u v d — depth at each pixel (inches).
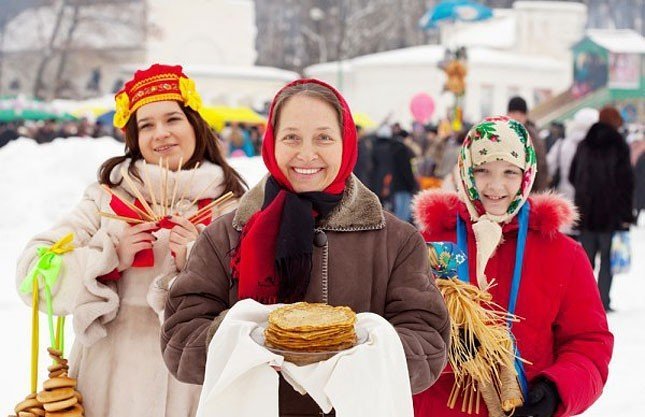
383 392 87.4
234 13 1770.4
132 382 134.8
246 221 104.2
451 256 126.0
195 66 1637.6
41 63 1870.1
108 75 1819.6
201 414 88.7
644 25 2984.7
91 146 631.8
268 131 102.1
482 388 123.8
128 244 131.4
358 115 948.0
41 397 130.5
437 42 2363.4
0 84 2030.0
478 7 1001.5
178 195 140.6
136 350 135.3
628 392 254.8
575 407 125.2
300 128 99.7
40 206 583.5
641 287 436.5
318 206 100.8
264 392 87.3
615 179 361.4
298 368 87.0
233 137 865.5
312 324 88.0
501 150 134.6
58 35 1909.4
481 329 122.3
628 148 364.8
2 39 2053.4
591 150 363.3
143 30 1749.5
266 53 2647.6
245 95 1626.5
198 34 1743.4
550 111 1540.4
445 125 791.1
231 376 86.6
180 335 98.7
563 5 1771.7
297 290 97.7
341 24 2213.3
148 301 130.3
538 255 134.2
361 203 103.0
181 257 128.4
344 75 1699.1
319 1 2327.8
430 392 127.5
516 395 121.6
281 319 89.4
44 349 281.4
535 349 132.2
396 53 1676.9
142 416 134.3
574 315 132.6
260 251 98.1
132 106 143.6
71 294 132.3
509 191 135.7
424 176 720.3
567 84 1681.8
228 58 1774.1
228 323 90.6
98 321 133.6
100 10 1820.9
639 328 339.6
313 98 100.1
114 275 133.9
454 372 123.2
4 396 236.4
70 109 1234.0
